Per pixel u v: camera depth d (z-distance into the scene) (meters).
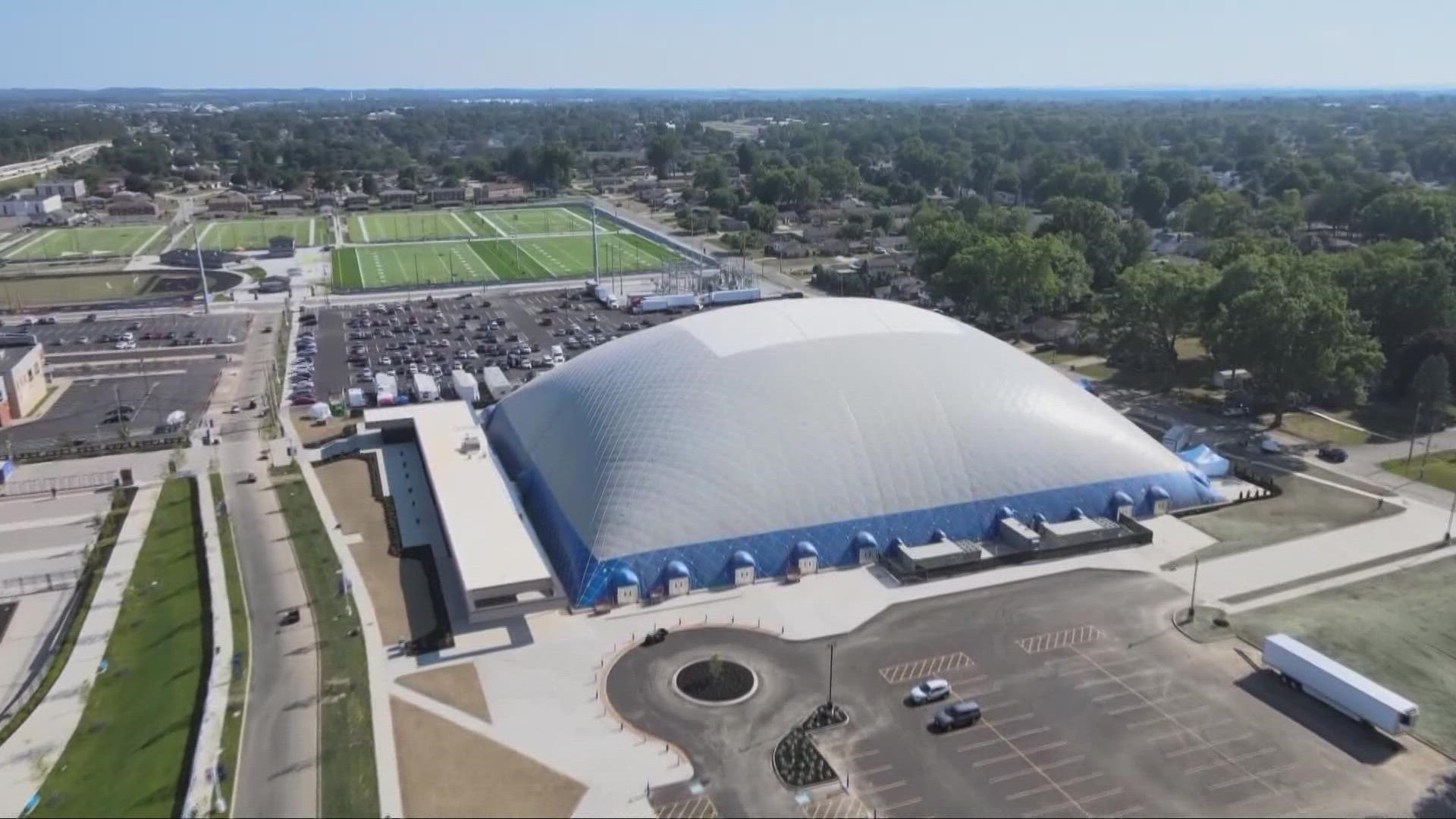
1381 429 117.56
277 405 128.62
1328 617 75.00
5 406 121.75
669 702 64.19
